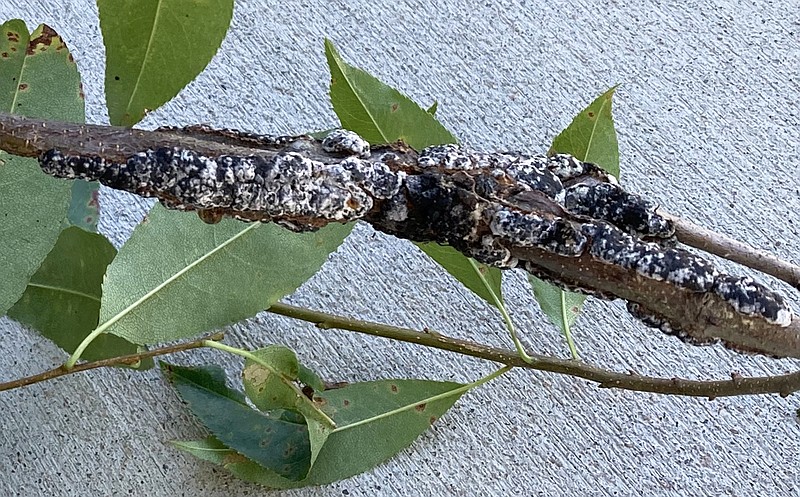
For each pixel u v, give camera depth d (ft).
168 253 0.91
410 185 0.68
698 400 1.13
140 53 0.81
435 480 1.11
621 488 1.10
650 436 1.12
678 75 1.30
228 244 0.92
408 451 1.12
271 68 1.32
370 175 0.67
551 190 0.71
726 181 1.24
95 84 1.31
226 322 0.91
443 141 0.98
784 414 1.12
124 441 1.12
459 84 1.31
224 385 1.04
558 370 1.02
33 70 0.89
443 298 1.21
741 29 1.31
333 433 1.02
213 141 0.68
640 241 0.69
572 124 0.99
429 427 1.11
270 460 1.00
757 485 1.10
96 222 1.10
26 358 1.16
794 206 1.22
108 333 0.94
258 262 0.93
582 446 1.12
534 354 1.17
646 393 1.14
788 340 0.69
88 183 1.11
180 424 1.13
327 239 0.94
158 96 0.84
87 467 1.11
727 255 0.74
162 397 1.14
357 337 1.18
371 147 0.71
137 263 0.90
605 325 1.18
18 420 1.13
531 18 1.34
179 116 1.30
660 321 0.72
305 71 1.32
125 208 1.25
